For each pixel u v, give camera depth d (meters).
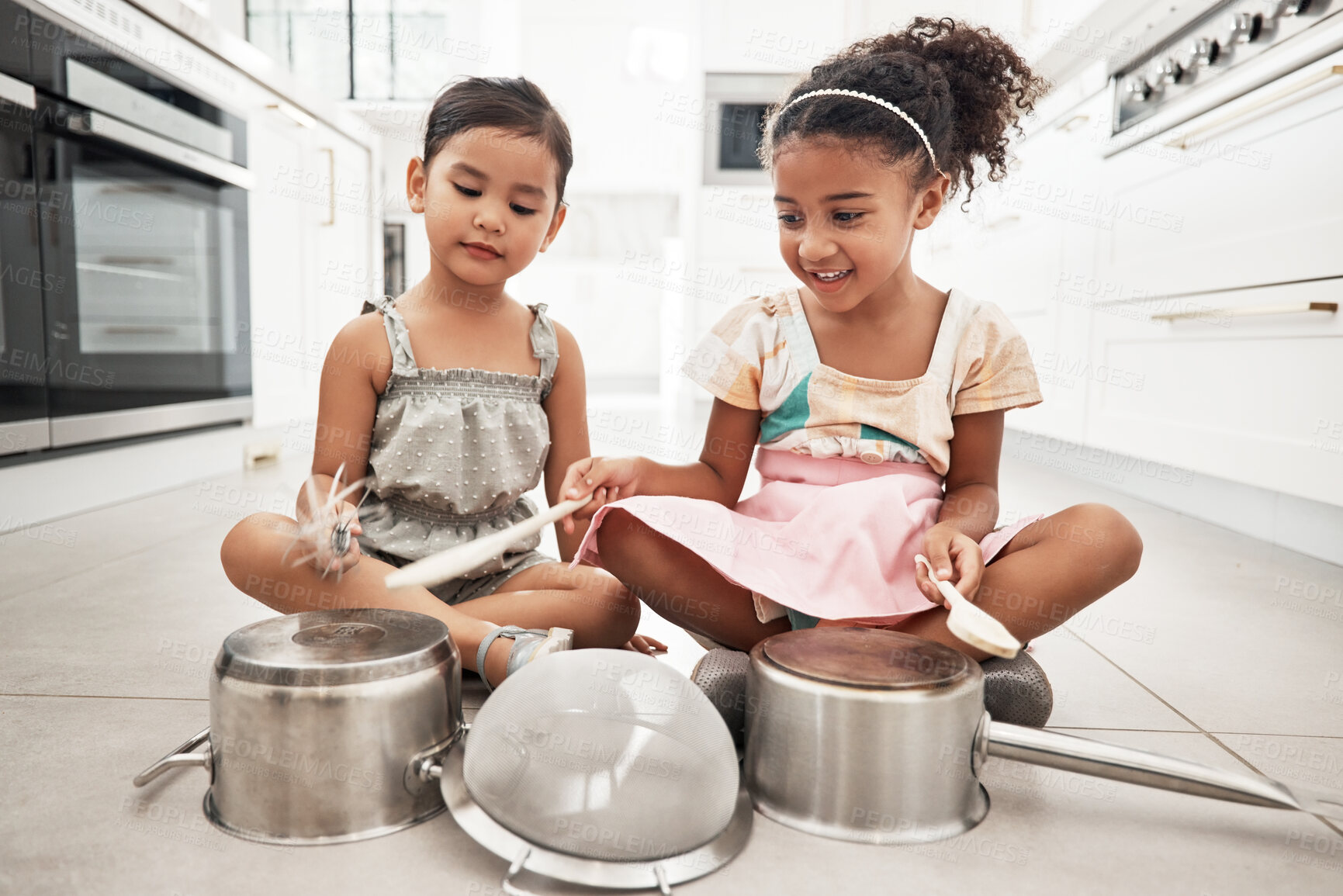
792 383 0.94
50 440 1.58
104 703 0.81
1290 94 1.39
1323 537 1.50
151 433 1.92
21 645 0.96
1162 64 1.76
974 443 0.94
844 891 0.53
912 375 0.92
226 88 2.11
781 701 0.61
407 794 0.60
